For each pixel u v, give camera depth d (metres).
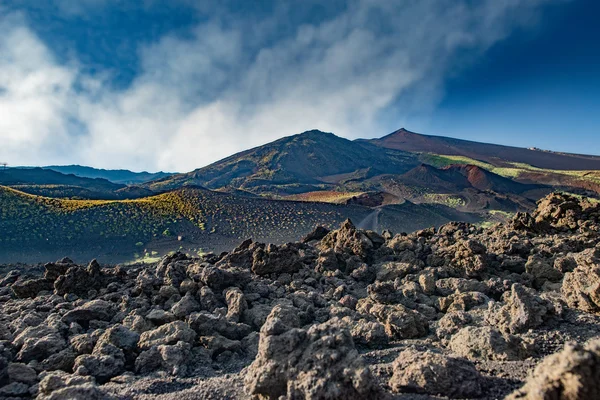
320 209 144.25
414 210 166.25
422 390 7.46
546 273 17.47
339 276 19.80
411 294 15.52
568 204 29.27
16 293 18.22
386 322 12.32
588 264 13.87
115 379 9.52
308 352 7.39
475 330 10.02
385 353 10.13
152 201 127.31
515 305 11.07
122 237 95.31
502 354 9.05
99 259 81.75
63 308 14.85
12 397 8.49
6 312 15.23
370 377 6.71
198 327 12.04
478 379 7.55
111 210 110.62
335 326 7.89
